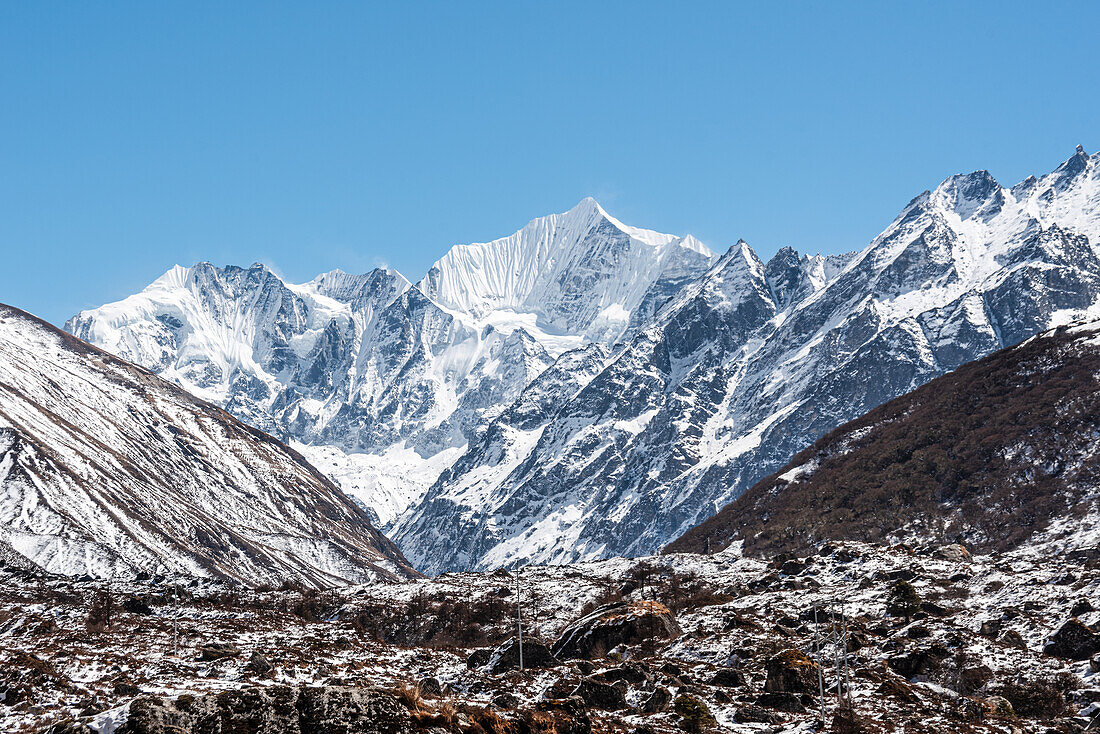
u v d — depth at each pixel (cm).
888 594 7519
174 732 2484
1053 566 8488
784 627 6344
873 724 4066
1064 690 4953
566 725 3322
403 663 5153
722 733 3788
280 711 2580
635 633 6194
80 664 4362
